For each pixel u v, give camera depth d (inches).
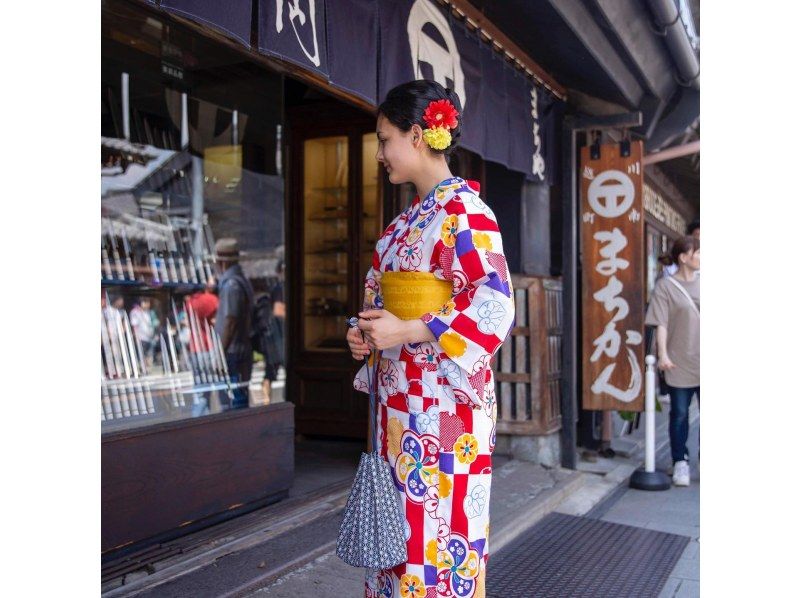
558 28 175.9
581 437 238.4
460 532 69.1
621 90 211.8
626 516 173.8
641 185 210.7
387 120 72.4
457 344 66.4
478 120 167.0
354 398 226.1
